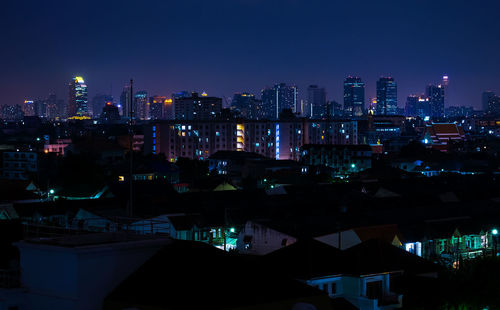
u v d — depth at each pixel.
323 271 46.59
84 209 88.62
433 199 103.88
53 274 23.11
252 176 179.25
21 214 90.50
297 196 109.19
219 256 25.36
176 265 24.00
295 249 50.78
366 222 75.88
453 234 79.12
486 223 85.56
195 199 104.25
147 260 24.56
